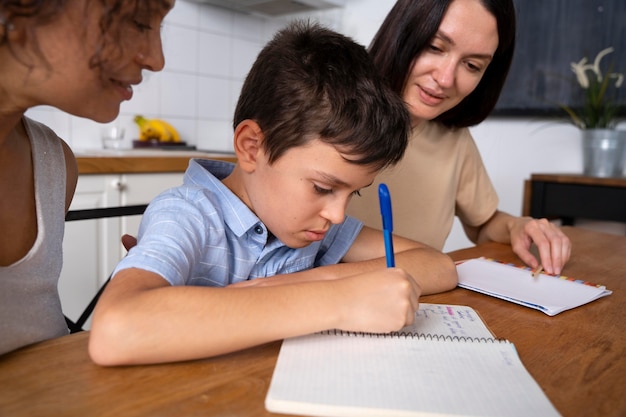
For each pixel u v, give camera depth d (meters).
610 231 2.44
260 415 0.42
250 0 2.49
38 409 0.41
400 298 0.57
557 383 0.50
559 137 2.58
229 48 2.70
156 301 0.51
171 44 2.46
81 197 1.78
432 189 1.33
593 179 2.12
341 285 0.58
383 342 0.56
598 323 0.69
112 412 0.41
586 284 0.87
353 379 0.47
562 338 0.63
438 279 0.80
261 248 0.82
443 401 0.44
